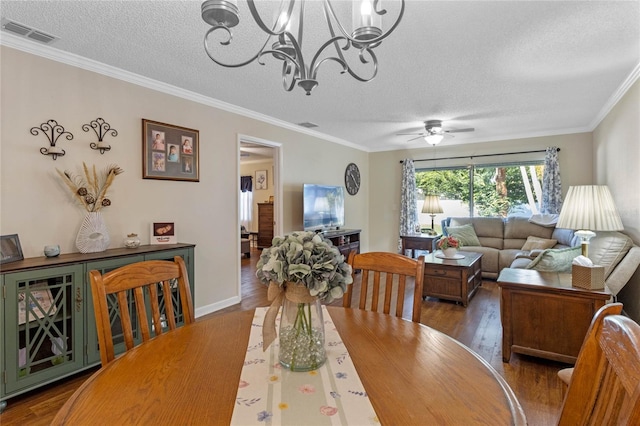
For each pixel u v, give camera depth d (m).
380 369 1.01
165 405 0.84
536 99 3.66
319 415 0.79
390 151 6.83
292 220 4.88
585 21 2.09
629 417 0.50
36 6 1.89
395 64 2.71
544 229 5.15
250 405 0.84
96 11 1.95
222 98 3.59
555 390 2.12
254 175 9.27
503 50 2.47
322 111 4.09
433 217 6.27
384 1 1.85
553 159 5.25
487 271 5.15
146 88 3.04
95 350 2.32
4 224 2.23
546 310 2.38
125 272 1.33
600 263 2.68
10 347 1.95
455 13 1.99
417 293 1.55
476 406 0.82
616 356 0.64
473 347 2.76
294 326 1.02
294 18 1.75
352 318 1.47
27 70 2.33
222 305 3.76
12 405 2.00
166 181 3.21
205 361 1.08
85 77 2.63
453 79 3.04
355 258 1.75
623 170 3.37
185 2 1.87
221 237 3.75
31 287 2.05
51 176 2.44
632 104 3.05
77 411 0.82
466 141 6.04
